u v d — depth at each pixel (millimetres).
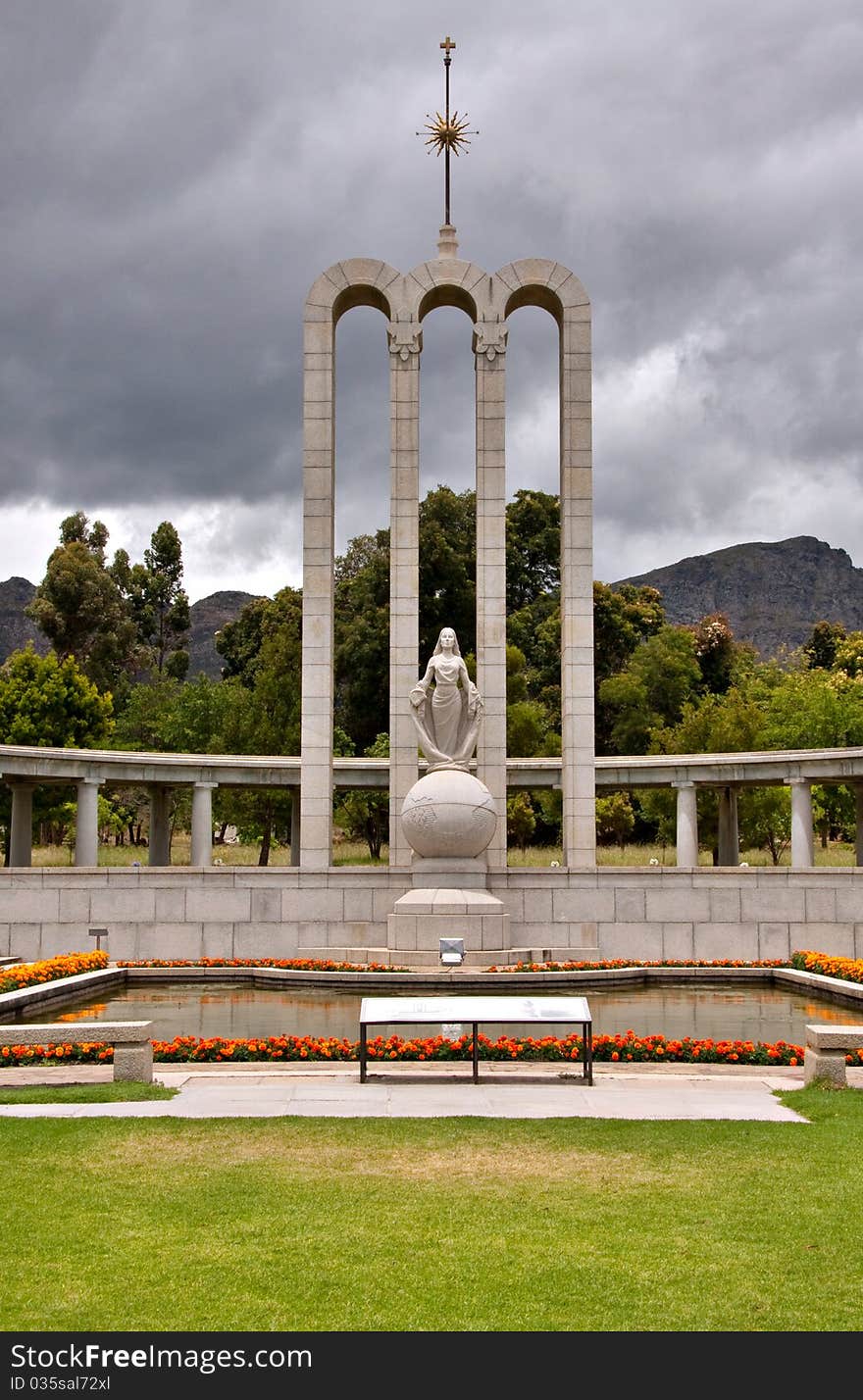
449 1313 7293
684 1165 10305
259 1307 7379
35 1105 12703
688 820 43969
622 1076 14383
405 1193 9523
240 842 68438
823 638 97688
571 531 31344
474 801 27969
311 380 31562
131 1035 14000
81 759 41312
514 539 77812
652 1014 20375
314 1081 14016
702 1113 12398
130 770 43250
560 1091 13500
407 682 30859
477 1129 11539
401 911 26922
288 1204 9242
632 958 27953
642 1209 9148
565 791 30594
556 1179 9883
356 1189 9617
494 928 26844
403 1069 14727
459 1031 16781
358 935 28125
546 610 74625
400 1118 12070
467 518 71625
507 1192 9555
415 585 31078
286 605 80438
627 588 88625
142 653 86875
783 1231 8656
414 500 31281
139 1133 11344
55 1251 8250
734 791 49062
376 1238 8500
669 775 44312
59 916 27766
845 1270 7957
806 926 27469
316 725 30625
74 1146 10859
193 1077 14250
